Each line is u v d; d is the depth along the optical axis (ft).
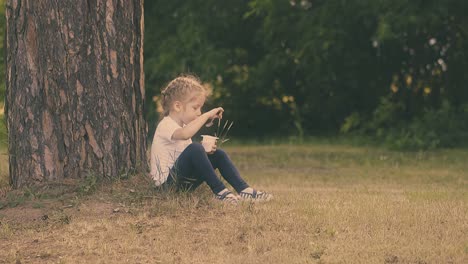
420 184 31.89
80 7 21.24
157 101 66.49
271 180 33.76
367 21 55.98
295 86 67.62
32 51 21.31
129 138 21.95
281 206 20.79
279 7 60.39
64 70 21.21
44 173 21.31
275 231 17.78
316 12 59.88
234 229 17.84
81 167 21.38
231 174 21.50
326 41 57.77
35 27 21.25
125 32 21.89
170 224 18.26
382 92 63.62
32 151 21.35
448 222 19.03
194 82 21.76
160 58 62.44
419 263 15.05
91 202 20.25
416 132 54.29
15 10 21.47
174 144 21.07
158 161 21.11
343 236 17.31
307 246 16.34
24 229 18.30
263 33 63.05
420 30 54.90
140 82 22.44
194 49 63.16
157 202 20.18
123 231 17.81
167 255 15.69
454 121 55.01
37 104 21.31
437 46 59.26
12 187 21.74
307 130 68.49
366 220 19.03
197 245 16.55
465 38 58.18
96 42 21.42
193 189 21.50
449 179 34.40
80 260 15.51
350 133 62.18
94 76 21.42
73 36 21.21
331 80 63.62
